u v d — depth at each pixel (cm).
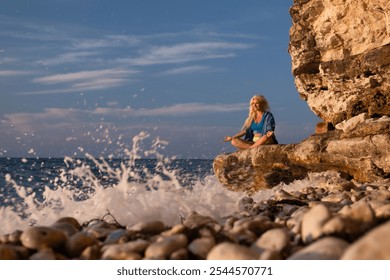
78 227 365
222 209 468
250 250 223
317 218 247
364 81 980
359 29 1029
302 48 1151
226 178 996
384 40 984
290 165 948
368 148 844
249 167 980
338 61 1025
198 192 554
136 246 258
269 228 303
